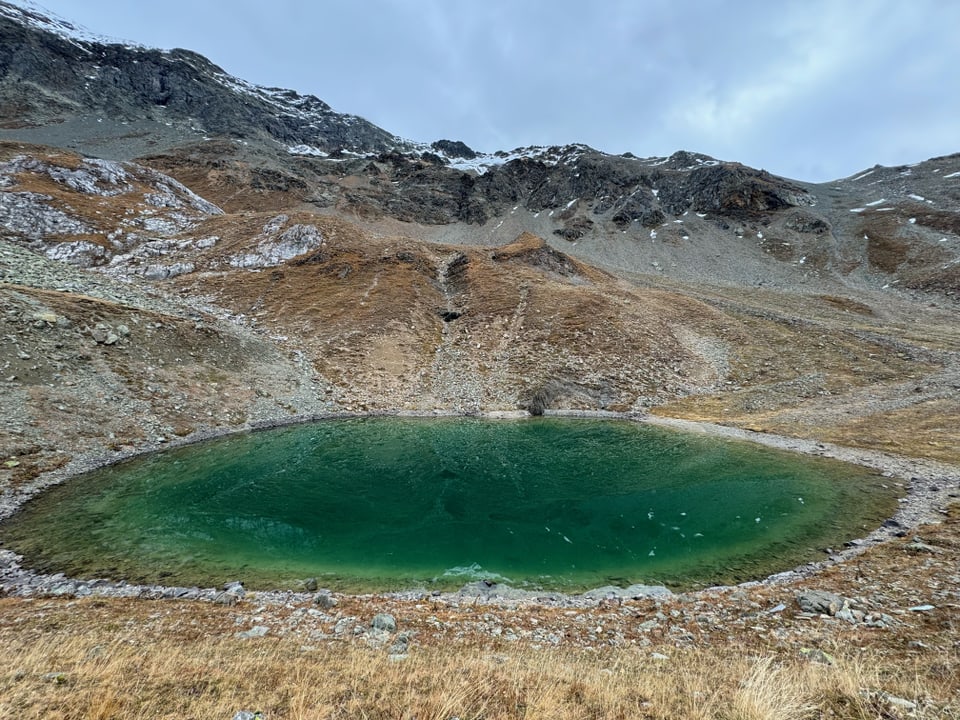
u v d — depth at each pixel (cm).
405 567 1866
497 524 2316
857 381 5203
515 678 859
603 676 904
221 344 4888
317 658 995
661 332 6731
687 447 3797
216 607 1490
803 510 2459
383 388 5303
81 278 5112
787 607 1490
